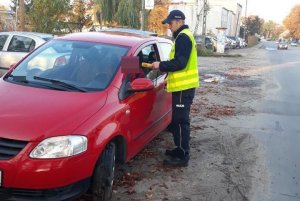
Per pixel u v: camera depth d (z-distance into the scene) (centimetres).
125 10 3275
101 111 422
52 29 2136
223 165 593
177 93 555
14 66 523
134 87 476
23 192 362
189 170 563
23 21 2089
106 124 415
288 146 708
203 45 3503
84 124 392
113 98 455
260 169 587
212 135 749
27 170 356
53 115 392
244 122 866
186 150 571
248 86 1455
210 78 1664
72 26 2723
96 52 521
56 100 425
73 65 502
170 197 475
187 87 551
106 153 419
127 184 499
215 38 4138
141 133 523
